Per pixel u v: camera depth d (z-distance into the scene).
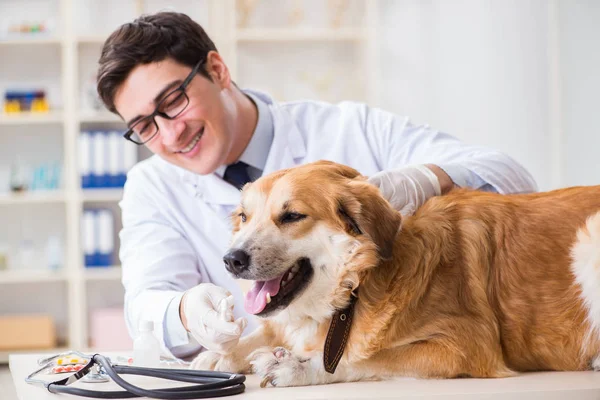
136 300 1.84
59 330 5.04
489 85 4.58
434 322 1.47
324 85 5.07
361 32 4.95
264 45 5.12
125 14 5.06
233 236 1.71
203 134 2.02
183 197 2.20
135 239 2.14
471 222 1.60
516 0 4.35
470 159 1.94
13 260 5.00
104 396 1.26
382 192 1.65
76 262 4.73
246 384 1.41
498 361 1.49
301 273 1.54
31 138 5.05
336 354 1.45
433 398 1.25
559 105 4.00
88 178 4.74
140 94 1.94
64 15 4.78
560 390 1.28
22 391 1.33
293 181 1.57
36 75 5.06
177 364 1.70
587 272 1.55
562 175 4.00
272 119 2.28
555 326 1.56
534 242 1.60
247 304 1.55
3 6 5.02
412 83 5.12
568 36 3.96
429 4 5.04
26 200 4.73
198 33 2.04
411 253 1.51
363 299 1.48
